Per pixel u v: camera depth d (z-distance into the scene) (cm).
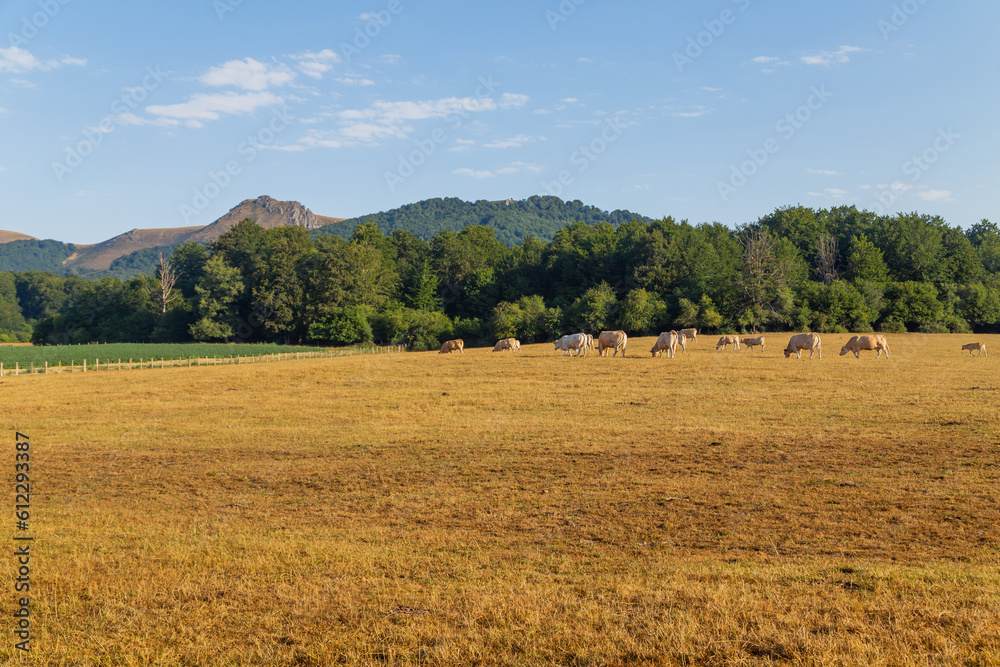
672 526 1084
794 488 1277
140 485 1474
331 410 2505
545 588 807
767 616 697
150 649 672
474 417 2253
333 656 649
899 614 684
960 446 1567
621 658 621
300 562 934
